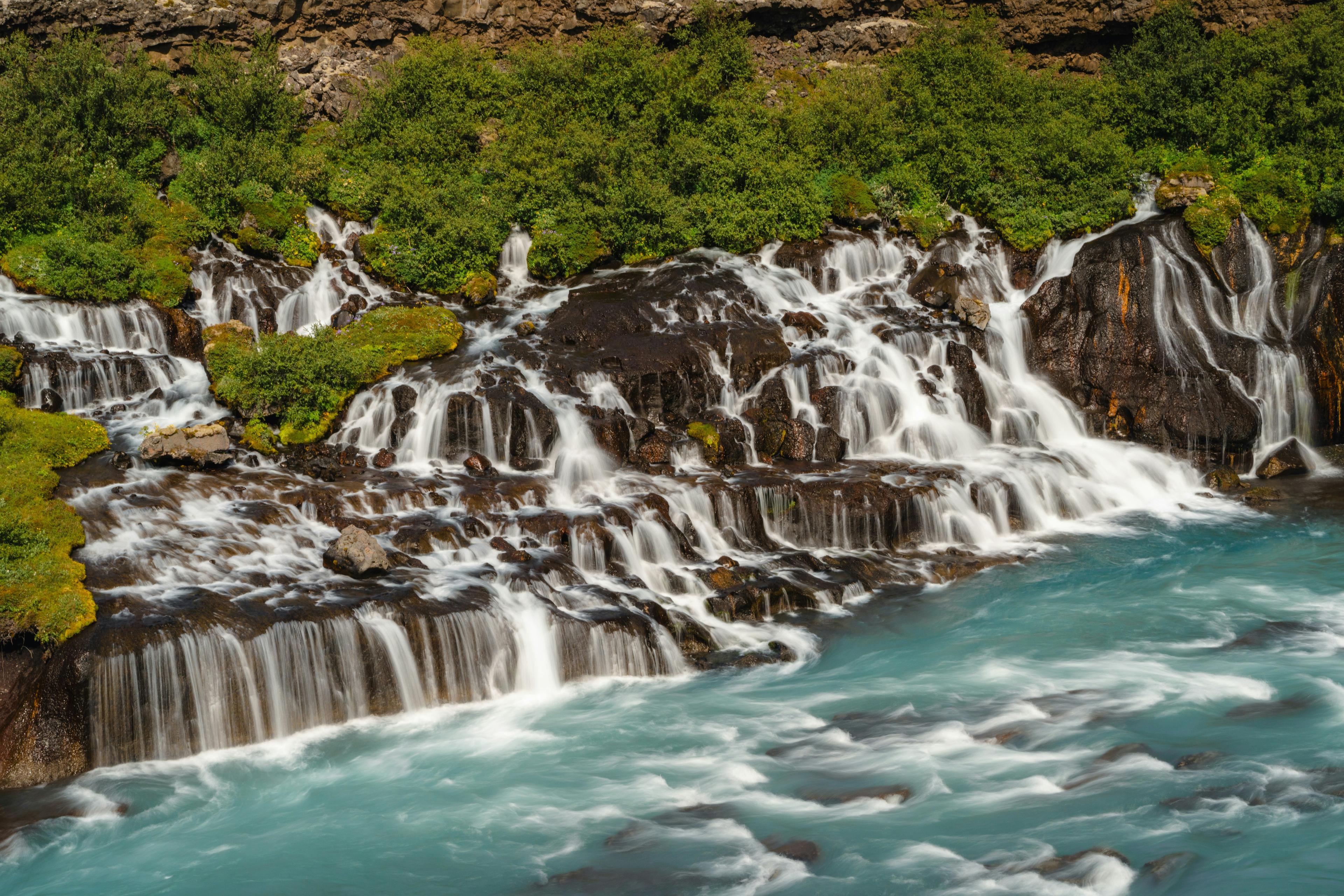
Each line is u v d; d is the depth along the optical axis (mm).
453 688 21016
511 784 18328
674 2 42281
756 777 18266
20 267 30219
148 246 32281
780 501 26984
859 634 23516
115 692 18969
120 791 18328
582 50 40250
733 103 39719
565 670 21656
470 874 16109
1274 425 33719
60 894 15984
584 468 27297
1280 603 24031
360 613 20734
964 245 36594
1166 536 28281
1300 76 39469
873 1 44031
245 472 26062
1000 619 23922
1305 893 14750
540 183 36375
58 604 19594
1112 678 20969
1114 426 33281
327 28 40094
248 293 32156
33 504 22359
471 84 39656
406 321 31000
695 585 24328
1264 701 19844
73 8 36406
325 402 28344
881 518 27188
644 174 36812
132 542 22438
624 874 15961
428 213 34656
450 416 27859
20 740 18625
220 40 38625
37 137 33531
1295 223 35594
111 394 28484
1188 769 17766
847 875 15719
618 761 18922
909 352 32312
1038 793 17391
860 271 35812
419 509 25250
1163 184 36906
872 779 18016
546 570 23250
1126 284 34438
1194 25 43125
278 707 19906
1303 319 34781
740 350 31156
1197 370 33406
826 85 42156
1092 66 45000
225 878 16188
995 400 32438
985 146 39344
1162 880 15211
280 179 34906
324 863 16453
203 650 19500
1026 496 28984
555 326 32000
